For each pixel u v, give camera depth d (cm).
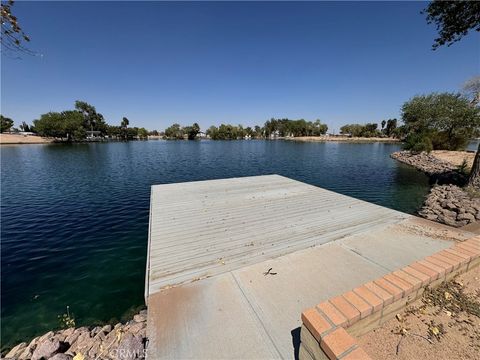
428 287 180
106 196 917
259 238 375
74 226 621
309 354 139
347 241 359
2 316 321
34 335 292
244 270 285
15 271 423
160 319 208
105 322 310
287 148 3656
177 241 367
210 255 323
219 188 727
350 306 144
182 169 1630
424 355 139
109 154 2655
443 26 741
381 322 156
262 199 602
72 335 254
